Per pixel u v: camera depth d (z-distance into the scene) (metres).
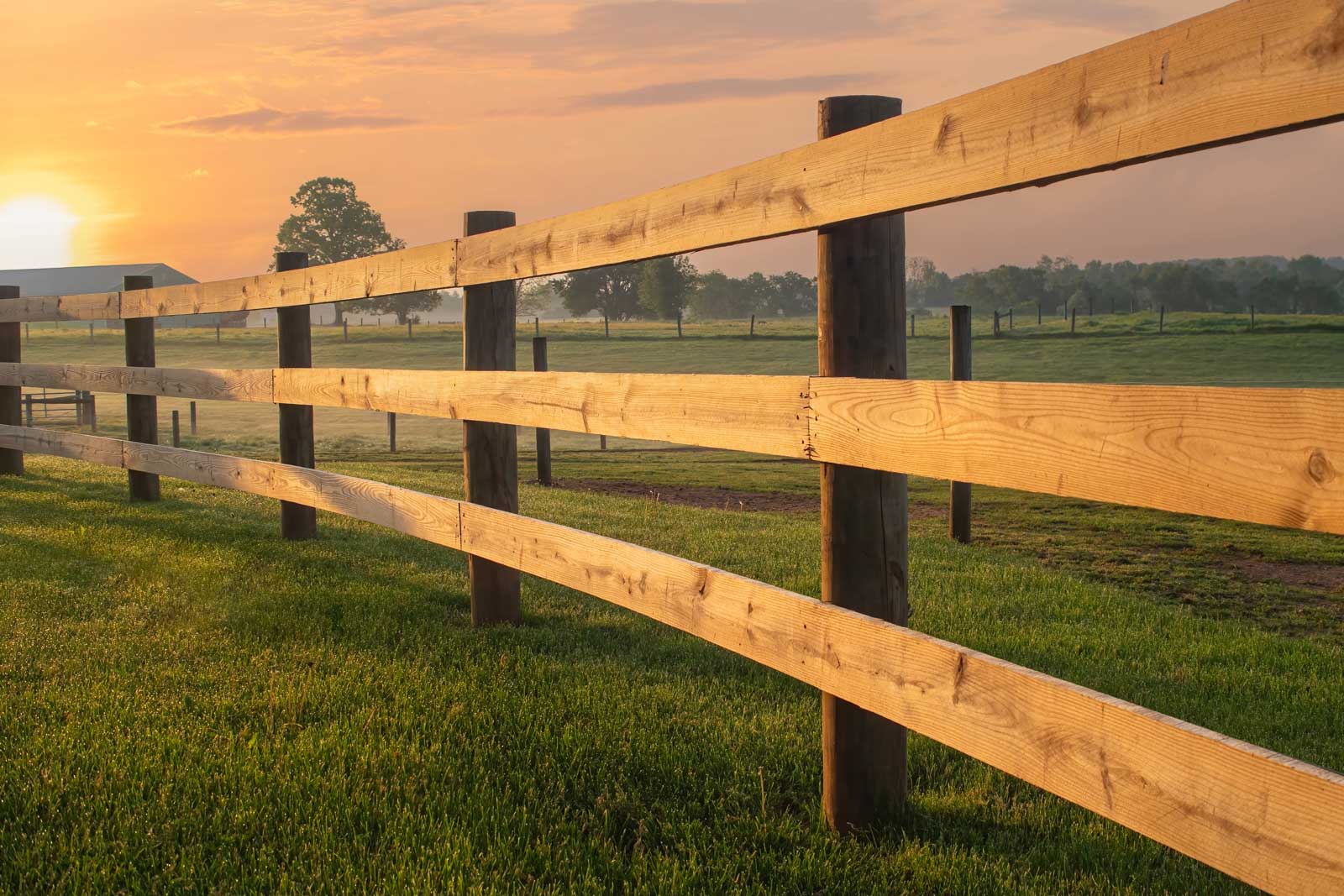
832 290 2.72
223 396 7.07
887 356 2.73
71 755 3.12
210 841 2.66
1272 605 6.59
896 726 2.85
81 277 122.88
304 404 6.23
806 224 2.62
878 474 2.74
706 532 8.14
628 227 3.38
